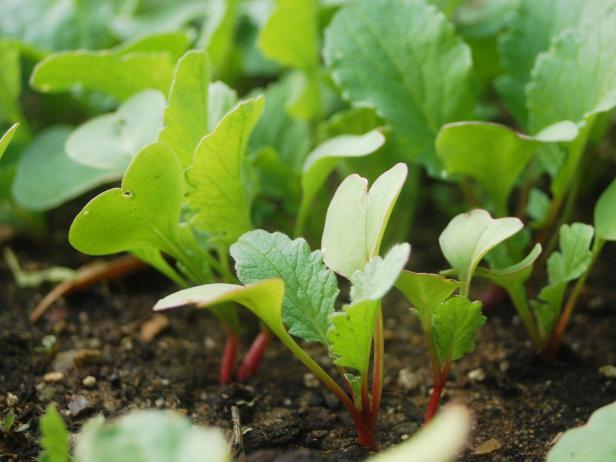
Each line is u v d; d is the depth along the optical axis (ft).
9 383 1.03
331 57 1.12
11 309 1.13
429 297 0.94
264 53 1.20
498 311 1.14
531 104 1.07
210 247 1.06
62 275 1.18
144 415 0.84
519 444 0.99
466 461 0.98
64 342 1.09
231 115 0.96
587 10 1.08
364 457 0.97
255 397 1.04
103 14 1.31
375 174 1.16
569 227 1.00
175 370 1.07
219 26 1.20
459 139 1.03
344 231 0.94
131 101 1.07
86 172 1.14
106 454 0.82
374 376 0.96
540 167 1.13
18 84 1.22
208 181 1.00
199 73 0.99
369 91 1.11
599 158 1.29
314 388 1.06
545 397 1.03
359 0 1.12
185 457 0.82
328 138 1.17
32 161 1.16
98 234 0.97
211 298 0.88
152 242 1.00
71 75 1.12
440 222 1.29
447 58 1.10
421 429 1.01
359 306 0.90
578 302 1.14
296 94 1.22
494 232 0.95
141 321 1.13
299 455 0.89
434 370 0.97
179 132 1.00
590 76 1.04
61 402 1.02
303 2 1.15
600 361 1.06
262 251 0.95
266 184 1.17
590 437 0.90
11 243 1.24
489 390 1.05
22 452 0.97
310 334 0.94
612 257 1.21
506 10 1.24
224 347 1.11
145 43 1.16
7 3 1.30
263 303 0.91
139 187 0.96
